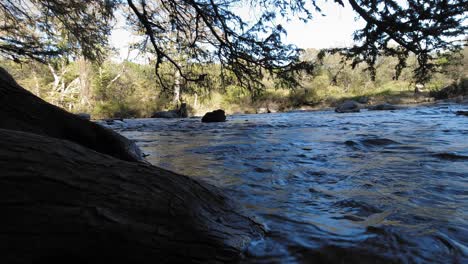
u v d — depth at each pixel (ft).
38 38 40.73
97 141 9.92
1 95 8.13
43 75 123.03
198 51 27.37
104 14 30.60
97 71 119.75
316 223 5.82
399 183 8.50
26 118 8.30
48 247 3.50
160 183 4.95
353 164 11.35
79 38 37.29
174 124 47.65
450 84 101.30
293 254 4.67
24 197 3.49
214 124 44.55
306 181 9.21
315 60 23.86
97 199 4.04
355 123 33.78
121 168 4.75
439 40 16.66
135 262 4.00
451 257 4.42
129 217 4.17
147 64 31.81
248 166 11.71
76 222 3.70
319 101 119.34
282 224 5.80
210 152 15.76
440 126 25.16
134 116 108.88
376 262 4.34
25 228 3.40
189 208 4.91
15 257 3.31
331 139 19.19
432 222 5.67
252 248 4.88
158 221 4.38
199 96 31.76
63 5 32.12
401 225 5.56
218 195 6.01
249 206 6.83
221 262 4.49
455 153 12.34
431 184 8.26
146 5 25.50
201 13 23.44
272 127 33.45
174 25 25.54
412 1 15.31
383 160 11.81
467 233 5.17
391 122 32.40
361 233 5.28
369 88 126.52
